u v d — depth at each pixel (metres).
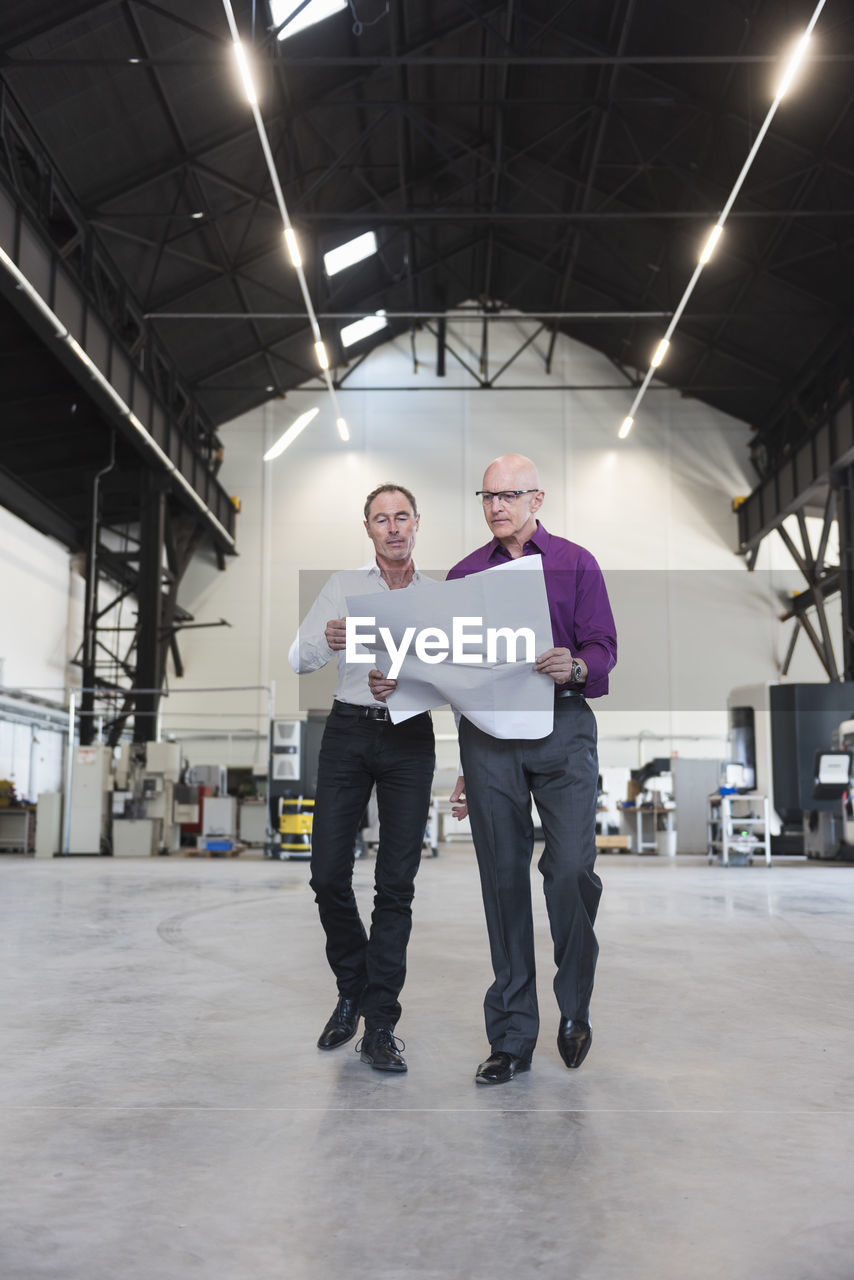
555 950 2.36
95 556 16.56
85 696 16.17
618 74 13.66
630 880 8.71
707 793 15.09
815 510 19.02
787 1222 1.43
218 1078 2.22
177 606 20.47
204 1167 1.66
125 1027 2.75
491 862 2.35
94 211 13.46
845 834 11.87
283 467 21.67
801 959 4.04
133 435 15.61
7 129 11.16
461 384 21.78
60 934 4.82
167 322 16.66
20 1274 1.27
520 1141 1.78
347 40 13.20
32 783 17.25
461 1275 1.26
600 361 21.81
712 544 21.19
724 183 14.72
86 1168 1.65
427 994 3.26
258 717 20.94
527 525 2.45
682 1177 1.60
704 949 4.33
